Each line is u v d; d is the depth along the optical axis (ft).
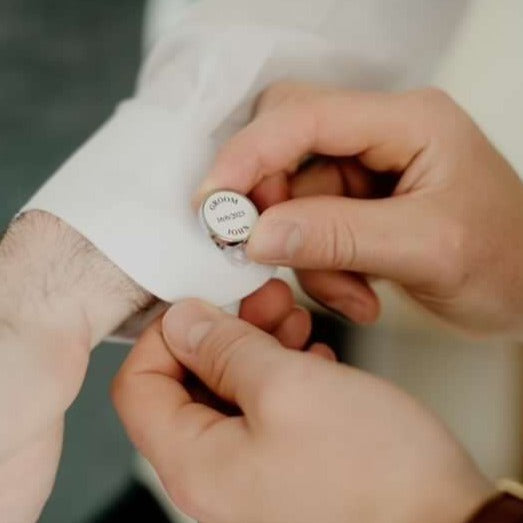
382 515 1.12
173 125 1.42
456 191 1.38
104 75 2.49
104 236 1.34
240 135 1.35
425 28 1.57
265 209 1.38
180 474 1.18
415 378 1.73
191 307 1.27
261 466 1.15
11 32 2.49
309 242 1.31
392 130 1.38
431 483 1.12
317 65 1.52
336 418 1.15
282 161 1.37
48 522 1.89
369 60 1.54
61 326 1.31
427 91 1.42
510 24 1.78
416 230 1.35
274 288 1.38
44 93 2.42
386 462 1.13
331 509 1.14
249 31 1.48
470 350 1.70
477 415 1.69
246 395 1.18
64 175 1.39
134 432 1.23
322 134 1.38
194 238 1.34
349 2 1.52
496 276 1.41
